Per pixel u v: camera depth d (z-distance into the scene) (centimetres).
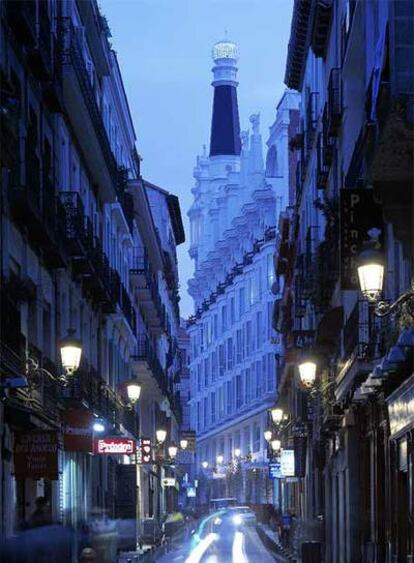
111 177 4588
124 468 4706
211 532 6831
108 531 3400
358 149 2853
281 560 4284
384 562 2973
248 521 8250
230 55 16512
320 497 4894
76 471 4016
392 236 2528
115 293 4778
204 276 14875
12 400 2652
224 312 13738
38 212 2959
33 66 3128
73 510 3888
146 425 7406
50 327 3412
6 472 2703
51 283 3444
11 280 2745
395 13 2089
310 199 5166
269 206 11900
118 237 5512
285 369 6706
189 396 15850
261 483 11625
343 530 3825
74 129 3906
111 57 5056
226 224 14688
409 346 2184
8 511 2720
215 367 14212
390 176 2156
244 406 12531
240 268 12862
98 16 4344
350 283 2462
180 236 10600
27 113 3055
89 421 3544
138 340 6594
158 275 7906
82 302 4169
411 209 2211
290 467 5981
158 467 8069
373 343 2766
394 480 2703
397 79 2073
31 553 2341
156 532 5303
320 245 4125
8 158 2586
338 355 3612
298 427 5688
